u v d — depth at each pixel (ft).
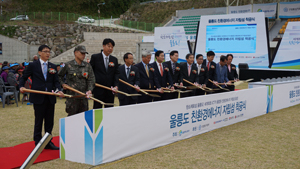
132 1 176.24
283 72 43.42
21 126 20.15
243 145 15.81
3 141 16.48
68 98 15.57
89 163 12.30
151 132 14.74
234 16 49.96
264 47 48.21
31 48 91.86
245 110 22.80
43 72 15.34
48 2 149.89
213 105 19.13
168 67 22.98
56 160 13.21
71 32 103.86
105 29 109.91
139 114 13.97
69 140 12.88
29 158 8.44
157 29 57.31
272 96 26.63
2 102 29.91
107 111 12.45
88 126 12.13
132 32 111.34
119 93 19.89
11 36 96.02
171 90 21.42
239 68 48.26
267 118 23.59
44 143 8.81
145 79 21.21
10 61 92.32
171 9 138.10
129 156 13.65
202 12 106.32
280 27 90.48
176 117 16.22
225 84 27.81
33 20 111.55
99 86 17.28
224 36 51.06
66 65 15.69
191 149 14.98
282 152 14.69
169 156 13.80
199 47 53.31
